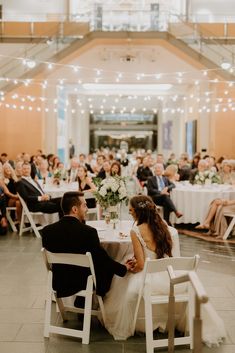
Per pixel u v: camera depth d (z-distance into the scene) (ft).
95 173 43.50
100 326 13.70
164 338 12.83
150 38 47.39
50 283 12.82
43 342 12.50
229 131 58.18
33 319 14.12
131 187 52.75
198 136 62.34
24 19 50.44
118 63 54.34
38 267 20.15
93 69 51.55
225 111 57.93
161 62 53.83
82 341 12.48
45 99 59.41
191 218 30.19
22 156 45.19
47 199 27.12
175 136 85.56
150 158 44.42
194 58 47.93
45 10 63.10
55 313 14.65
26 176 27.58
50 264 13.10
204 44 47.78
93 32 47.39
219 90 57.26
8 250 23.52
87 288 12.41
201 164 33.76
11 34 50.06
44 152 61.31
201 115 61.00
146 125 106.22
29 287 17.26
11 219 29.04
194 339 7.80
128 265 13.56
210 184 31.63
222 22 49.26
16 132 59.72
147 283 11.83
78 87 72.74
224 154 58.34
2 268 19.95
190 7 63.36
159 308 13.05
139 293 12.18
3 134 59.41
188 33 48.14
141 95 76.48
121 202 16.31
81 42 47.78
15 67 48.57
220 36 49.08
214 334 12.45
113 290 13.44
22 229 27.78
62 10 63.26
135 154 75.87
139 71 55.52
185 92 73.92
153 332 13.21
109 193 16.19
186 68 54.75
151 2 63.10
